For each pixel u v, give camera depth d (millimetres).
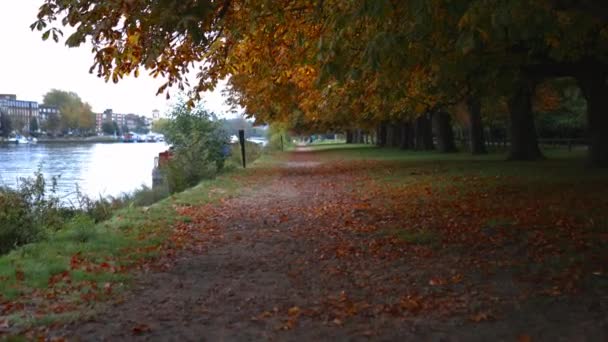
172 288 7957
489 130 58188
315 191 20594
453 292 7316
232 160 38625
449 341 5703
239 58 13734
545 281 7562
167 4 9430
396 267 8766
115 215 14602
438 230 11305
